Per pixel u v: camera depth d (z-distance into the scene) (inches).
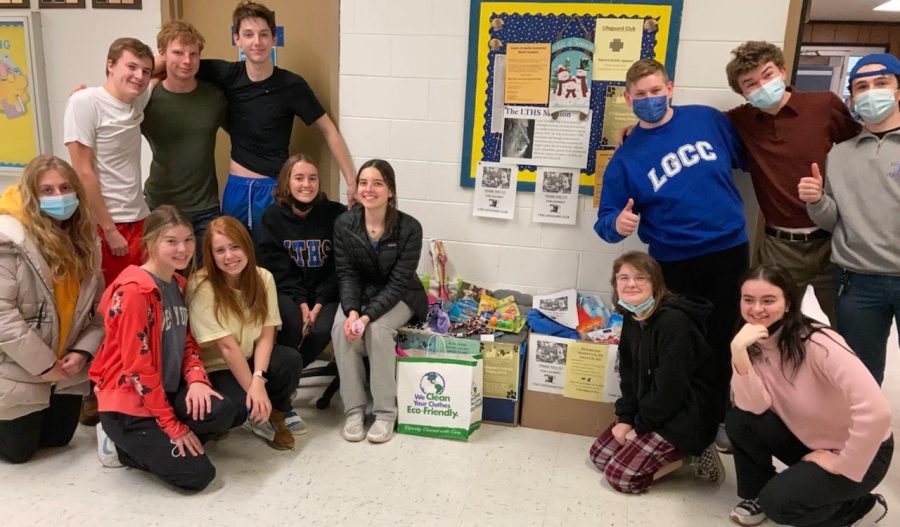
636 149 99.4
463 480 93.4
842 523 79.2
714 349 100.2
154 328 86.5
